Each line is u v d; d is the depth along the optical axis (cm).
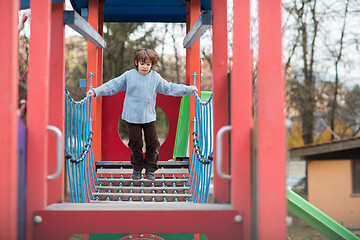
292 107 1557
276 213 247
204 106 426
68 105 388
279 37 251
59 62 332
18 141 260
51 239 275
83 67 1505
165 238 505
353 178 1495
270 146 248
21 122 266
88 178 482
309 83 1517
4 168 237
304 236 1226
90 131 505
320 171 1530
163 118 1661
